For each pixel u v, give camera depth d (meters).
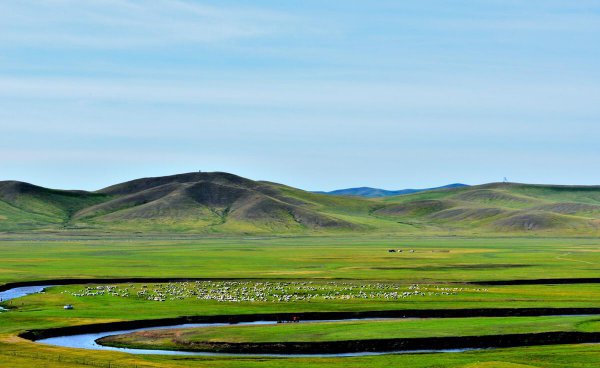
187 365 89.62
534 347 101.94
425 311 129.62
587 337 107.88
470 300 141.38
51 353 93.75
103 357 92.25
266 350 101.31
